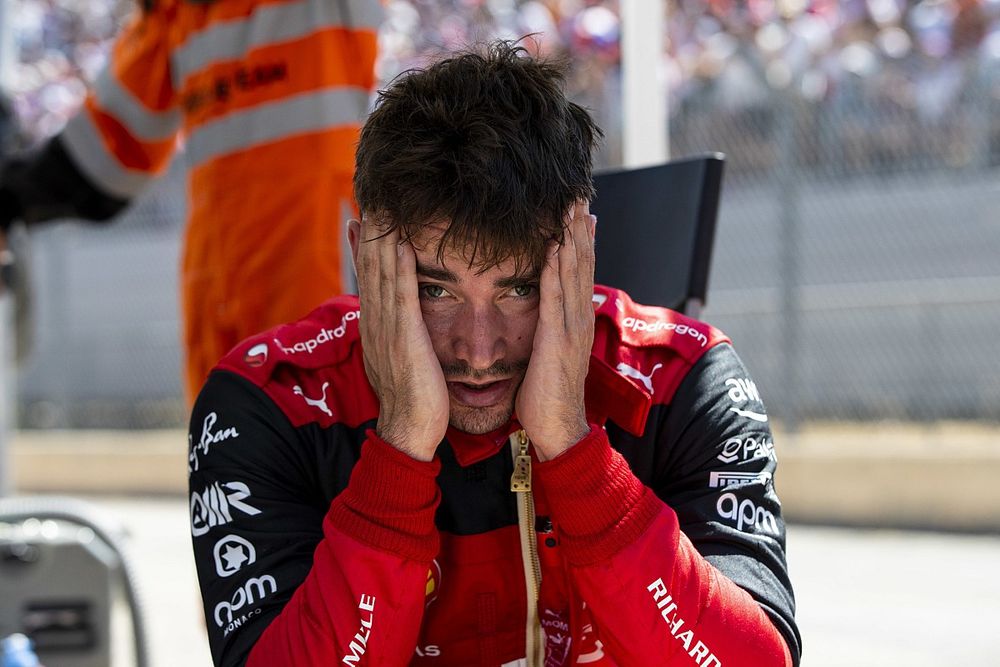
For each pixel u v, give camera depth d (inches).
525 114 59.9
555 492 62.1
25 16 343.0
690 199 87.3
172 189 366.6
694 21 293.9
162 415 376.5
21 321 144.1
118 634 182.9
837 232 316.2
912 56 282.5
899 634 177.2
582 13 272.5
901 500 265.1
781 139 272.2
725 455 68.5
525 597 68.7
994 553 232.5
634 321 73.6
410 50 273.1
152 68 126.4
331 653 60.5
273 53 111.5
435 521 68.6
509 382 64.4
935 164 296.2
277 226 111.1
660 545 61.4
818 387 319.9
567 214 61.0
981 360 304.2
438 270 60.9
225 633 63.8
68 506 100.4
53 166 131.0
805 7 283.3
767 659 61.7
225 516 66.7
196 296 117.2
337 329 73.0
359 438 69.3
